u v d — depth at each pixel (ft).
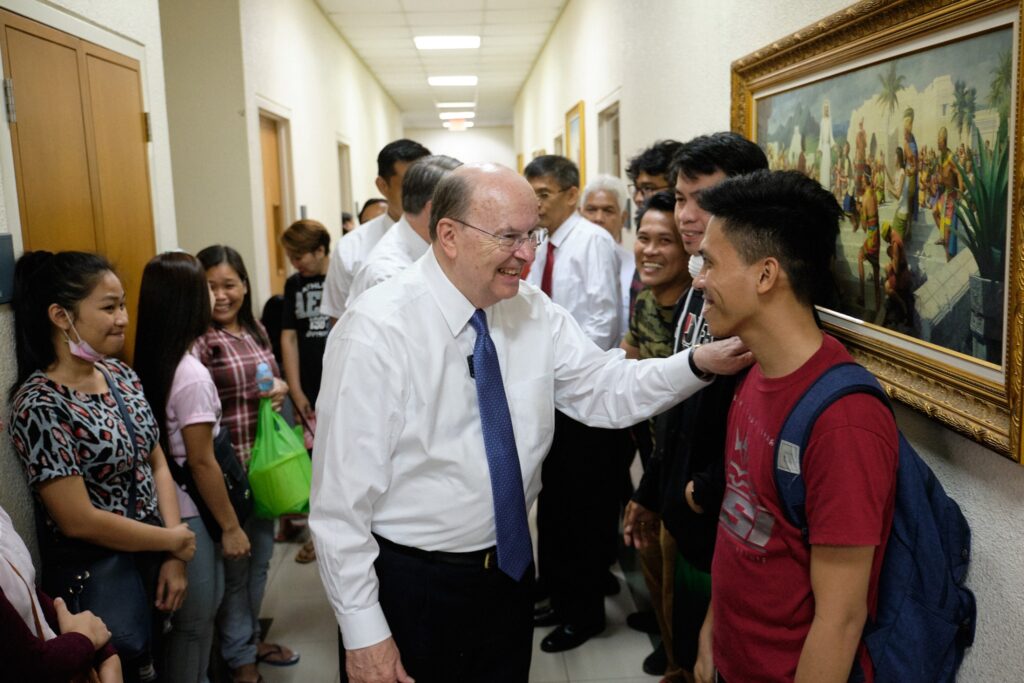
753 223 3.61
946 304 4.07
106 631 4.42
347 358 4.49
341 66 24.66
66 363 5.24
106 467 5.30
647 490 6.36
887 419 3.41
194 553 6.30
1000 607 3.73
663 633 7.18
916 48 4.31
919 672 3.59
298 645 8.93
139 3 7.93
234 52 13.20
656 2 11.59
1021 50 3.31
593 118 17.81
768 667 3.86
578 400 5.36
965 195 3.86
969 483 4.01
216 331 8.09
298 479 7.77
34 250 5.82
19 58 5.73
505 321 4.99
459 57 29.25
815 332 3.69
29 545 5.42
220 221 13.60
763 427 3.75
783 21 6.46
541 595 9.52
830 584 3.39
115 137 7.34
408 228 7.89
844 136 5.31
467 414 4.71
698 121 9.34
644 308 7.18
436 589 4.73
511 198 4.28
